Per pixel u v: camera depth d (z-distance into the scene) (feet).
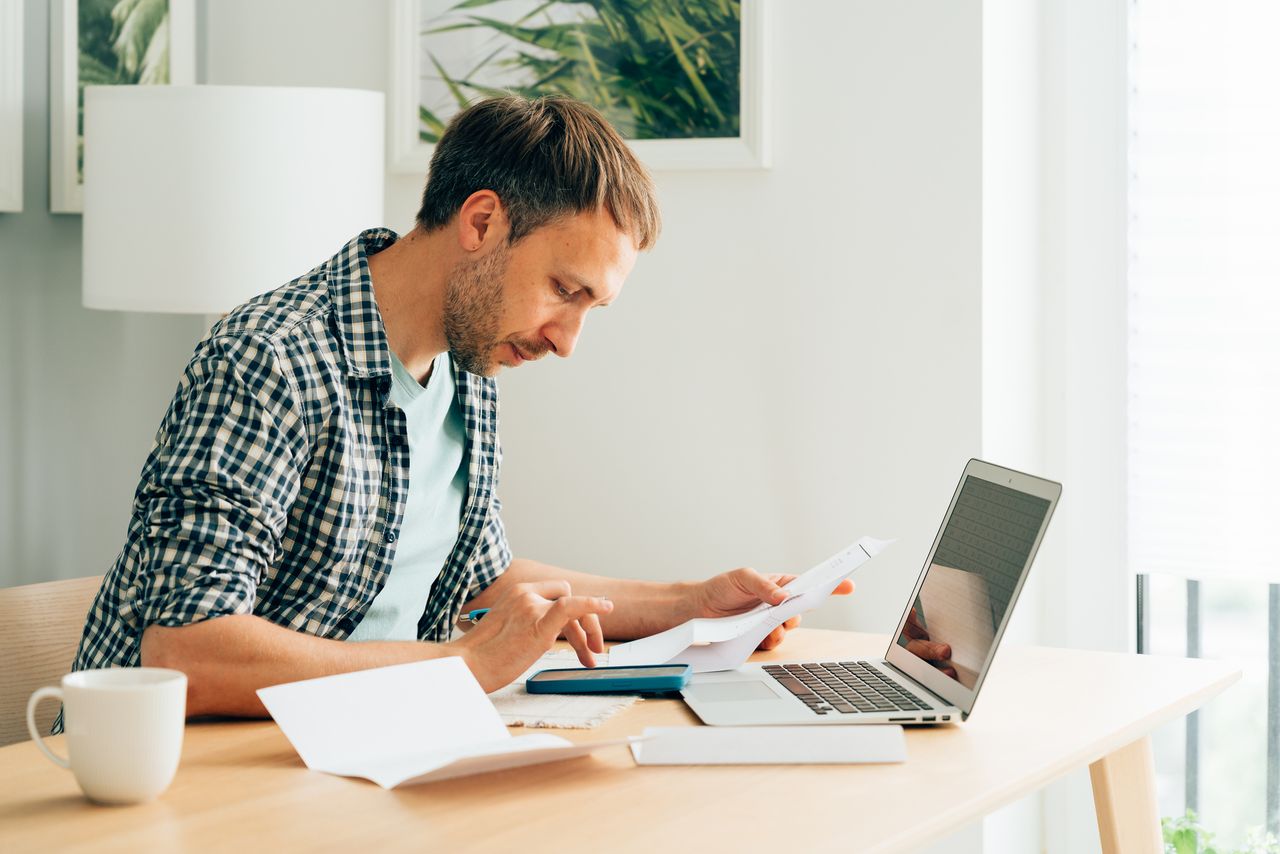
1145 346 6.98
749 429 7.08
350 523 4.18
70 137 7.36
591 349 7.45
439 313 4.38
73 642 5.12
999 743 3.67
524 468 7.64
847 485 6.86
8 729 4.87
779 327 6.99
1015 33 6.78
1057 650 4.89
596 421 7.45
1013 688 4.31
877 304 6.75
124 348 7.88
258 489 3.87
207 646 3.69
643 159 7.16
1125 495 7.02
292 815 3.00
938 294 6.61
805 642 4.99
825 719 3.79
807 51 6.86
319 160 6.56
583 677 4.19
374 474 4.28
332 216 6.61
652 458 7.32
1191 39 6.79
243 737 3.63
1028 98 6.95
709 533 7.20
